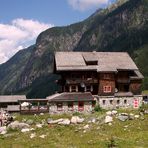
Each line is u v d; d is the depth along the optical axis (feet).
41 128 231.50
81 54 345.51
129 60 345.31
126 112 273.13
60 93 326.24
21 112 290.15
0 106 402.11
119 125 220.43
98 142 177.88
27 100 295.28
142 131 199.93
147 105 334.03
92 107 306.76
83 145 173.78
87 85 325.21
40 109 293.84
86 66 326.24
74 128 224.53
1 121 258.98
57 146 176.35
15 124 239.50
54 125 237.66
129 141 175.11
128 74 336.08
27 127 238.68
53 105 297.12
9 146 185.98
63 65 323.98
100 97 319.88
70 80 323.37
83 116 266.77
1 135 223.71
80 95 309.83
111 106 322.14
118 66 331.98
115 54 352.28
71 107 300.81
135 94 335.88
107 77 326.85
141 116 242.99
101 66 328.29
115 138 183.62
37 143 188.14
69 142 184.85
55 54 340.80
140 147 161.68
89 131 211.00
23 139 203.10
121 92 331.16
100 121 235.81
